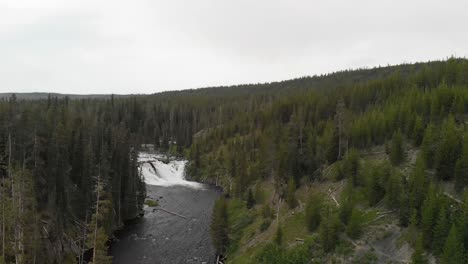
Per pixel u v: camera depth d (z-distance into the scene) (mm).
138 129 184000
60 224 56906
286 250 53781
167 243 67375
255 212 76062
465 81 96750
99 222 64062
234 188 96375
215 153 137875
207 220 81125
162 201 96250
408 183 52938
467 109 74375
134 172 83312
